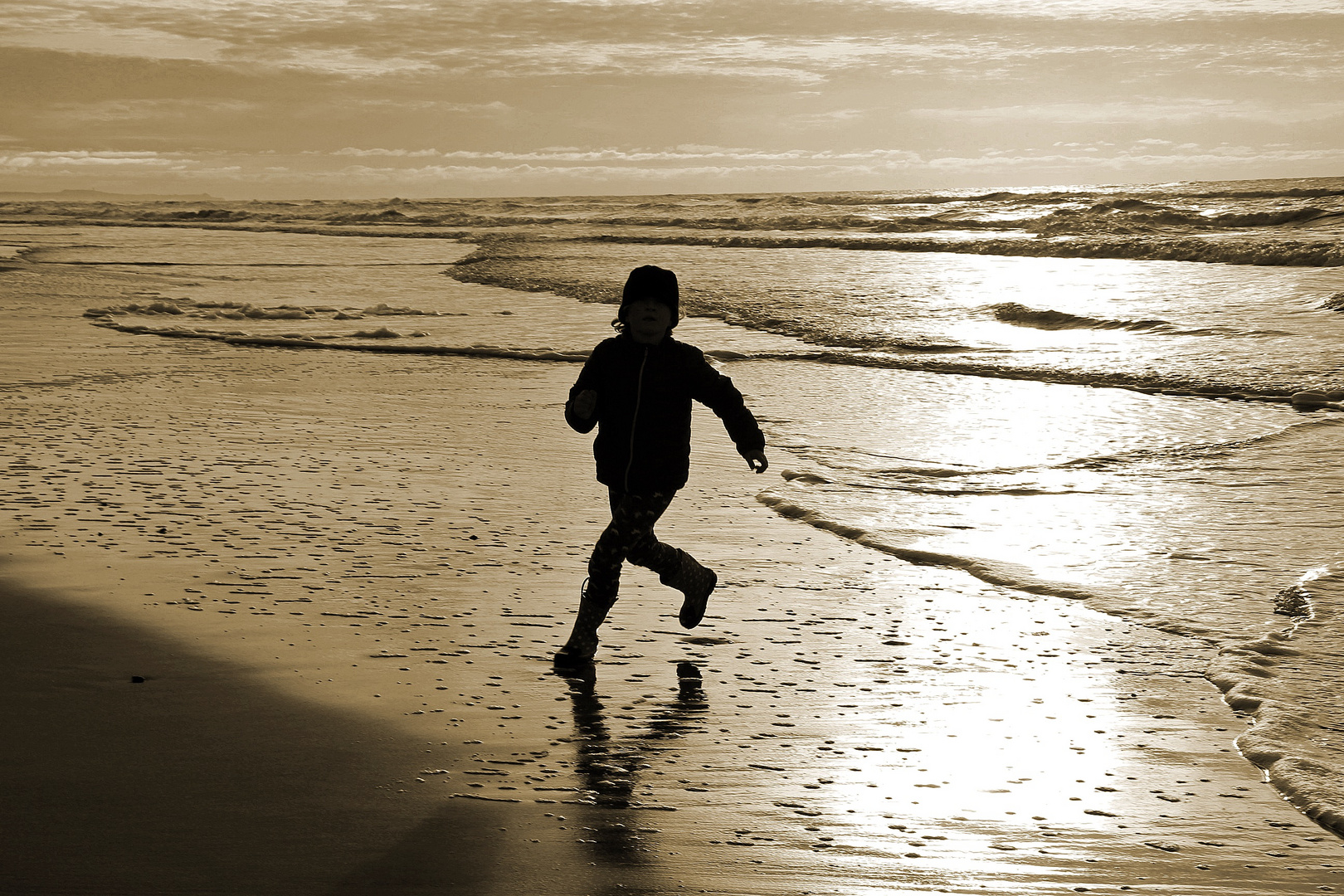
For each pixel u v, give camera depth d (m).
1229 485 11.79
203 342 23.53
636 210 108.25
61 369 19.33
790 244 52.56
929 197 115.44
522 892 4.14
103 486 11.10
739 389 18.28
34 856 4.25
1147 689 6.57
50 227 90.12
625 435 6.93
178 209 166.00
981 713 6.16
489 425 15.06
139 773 5.06
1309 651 7.13
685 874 4.34
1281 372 18.30
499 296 33.59
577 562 8.98
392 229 83.94
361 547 9.23
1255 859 4.60
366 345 22.97
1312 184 104.81
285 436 14.06
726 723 5.95
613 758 5.45
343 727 5.70
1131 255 40.88
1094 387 18.17
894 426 15.27
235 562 8.66
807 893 4.22
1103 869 4.48
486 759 5.39
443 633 7.26
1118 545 9.66
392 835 4.56
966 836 4.75
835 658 7.01
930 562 9.28
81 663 6.49
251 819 4.65
